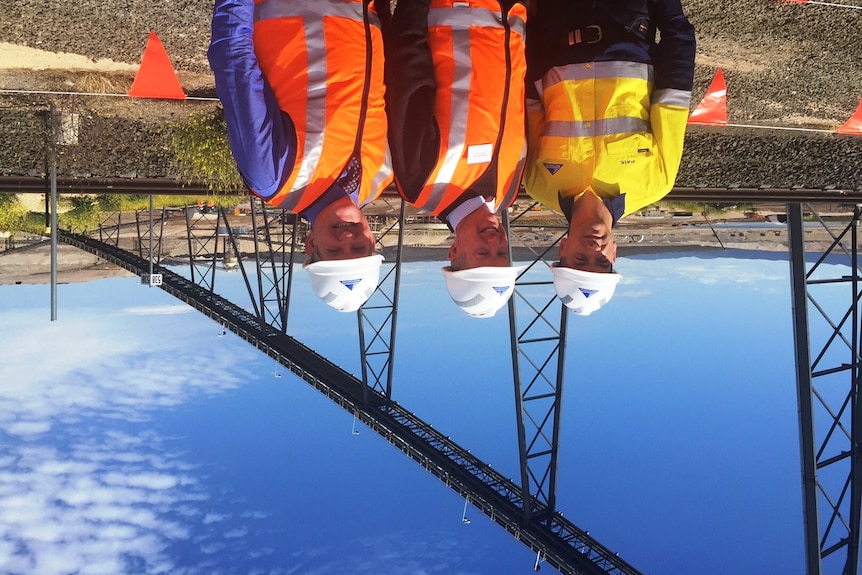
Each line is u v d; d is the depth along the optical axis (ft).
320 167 8.88
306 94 8.81
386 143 9.43
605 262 9.98
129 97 24.86
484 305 9.68
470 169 9.73
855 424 32.45
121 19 25.08
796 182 33.06
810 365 30.50
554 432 38.93
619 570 37.68
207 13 26.37
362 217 8.95
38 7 23.76
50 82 23.91
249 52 8.34
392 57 9.37
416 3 9.36
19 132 23.29
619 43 10.25
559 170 10.38
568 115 10.29
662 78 10.39
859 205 31.68
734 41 33.86
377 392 51.60
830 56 35.35
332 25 8.95
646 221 121.60
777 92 34.14
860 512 32.48
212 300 65.31
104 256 74.90
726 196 27.55
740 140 32.07
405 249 98.68
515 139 10.04
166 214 86.84
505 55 9.82
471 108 9.55
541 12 10.89
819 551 30.76
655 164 10.39
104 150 24.25
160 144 24.94
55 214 15.02
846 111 35.55
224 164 24.77
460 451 46.85
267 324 58.34
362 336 50.11
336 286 8.76
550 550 38.63
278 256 117.60
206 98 25.80
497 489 43.75
